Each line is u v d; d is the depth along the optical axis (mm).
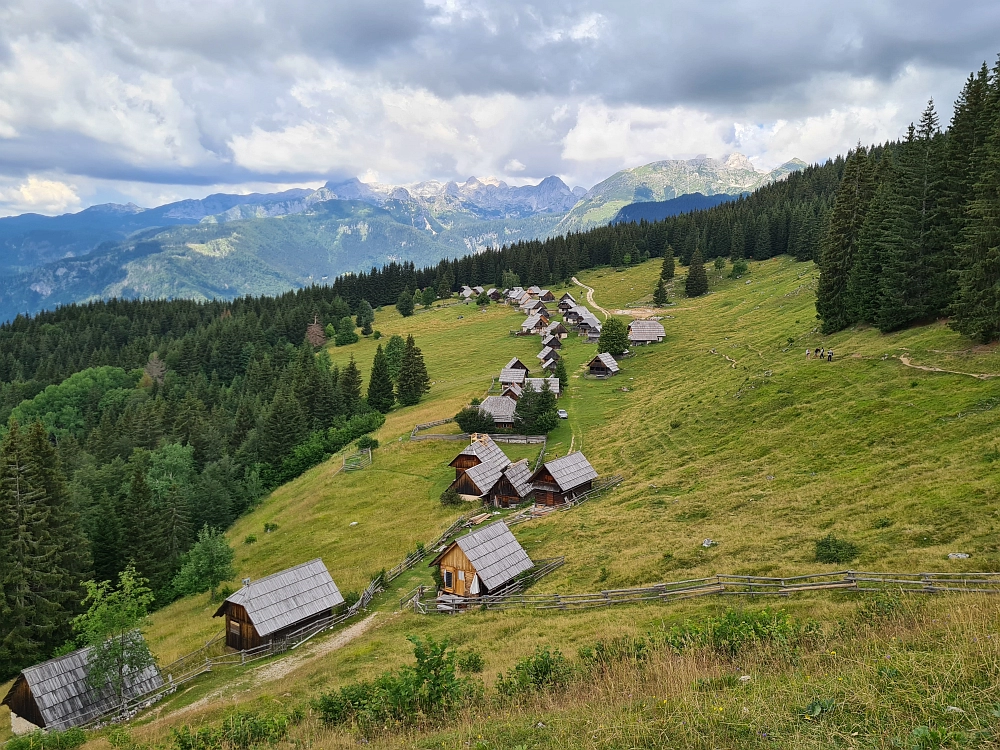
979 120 76750
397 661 40531
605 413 105562
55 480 71062
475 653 35094
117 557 77375
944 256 76125
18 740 36844
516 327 199125
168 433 147125
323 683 39312
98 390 188250
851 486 52125
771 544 46125
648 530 56812
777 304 143875
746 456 67438
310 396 138875
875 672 16859
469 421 101750
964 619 21656
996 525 38469
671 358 129625
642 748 15125
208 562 66938
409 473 92500
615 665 24625
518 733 18328
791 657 21969
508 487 77062
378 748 20547
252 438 128625
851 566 39250
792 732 14328
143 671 46406
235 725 26844
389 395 137375
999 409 54156
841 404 68312
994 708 13367
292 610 52125
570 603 45906
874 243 84938
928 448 53750
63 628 65688
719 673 21172
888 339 79500
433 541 67438
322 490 92625
